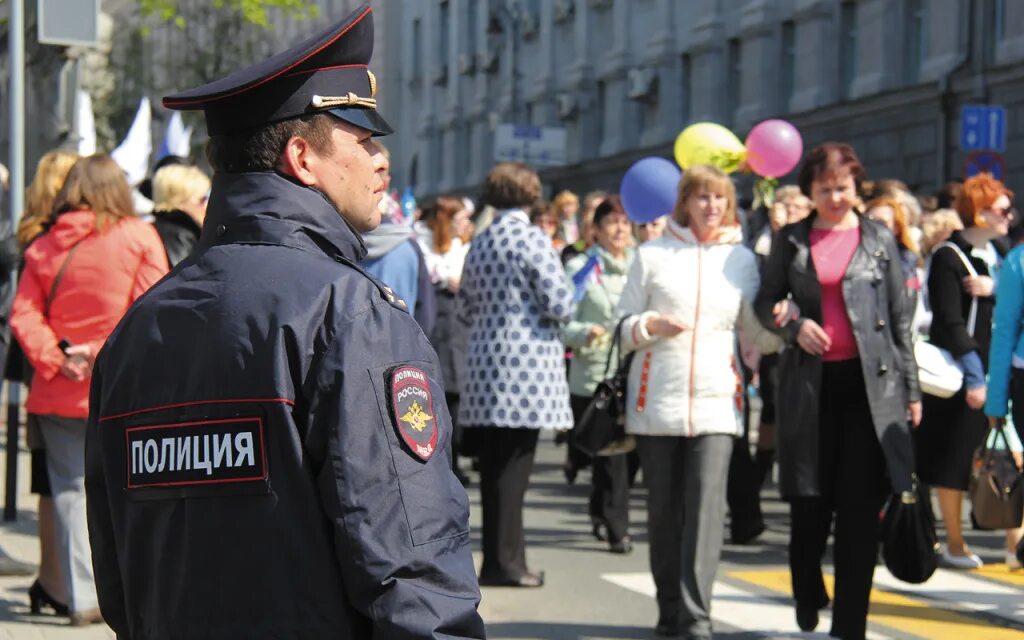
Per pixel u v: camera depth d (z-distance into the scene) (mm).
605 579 7973
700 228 6449
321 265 2291
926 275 9258
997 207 8516
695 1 32219
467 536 2260
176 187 7211
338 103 2381
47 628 6375
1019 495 7258
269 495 2191
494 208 7746
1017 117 23188
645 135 34375
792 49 29312
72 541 6375
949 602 7496
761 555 8844
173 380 2309
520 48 41594
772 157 10203
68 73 10398
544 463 13641
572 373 9922
